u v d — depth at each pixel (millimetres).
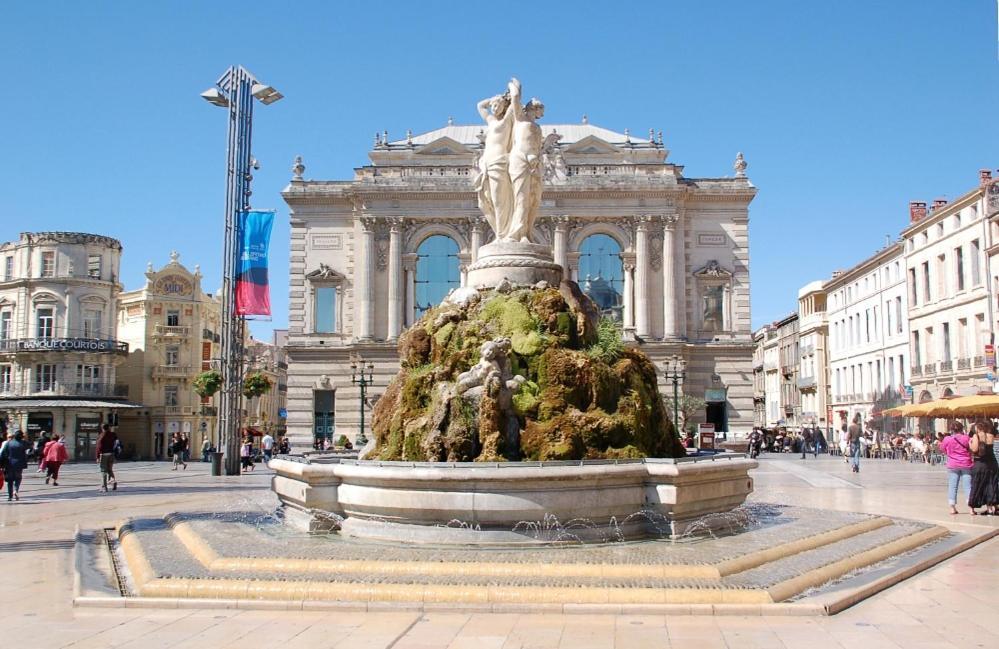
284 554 11672
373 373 64562
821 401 90438
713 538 13195
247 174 38438
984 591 10805
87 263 72688
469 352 16156
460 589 9883
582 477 12414
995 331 51938
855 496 23516
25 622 9484
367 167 65562
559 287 18344
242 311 37188
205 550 12141
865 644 8344
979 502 18375
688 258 65938
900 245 66875
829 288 87375
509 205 19125
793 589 10109
